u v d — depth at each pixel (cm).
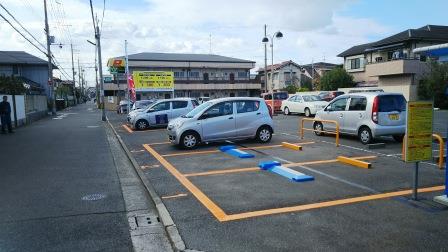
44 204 622
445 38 3309
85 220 544
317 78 5441
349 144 1152
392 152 999
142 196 673
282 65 6106
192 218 529
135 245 456
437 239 437
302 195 625
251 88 5966
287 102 2627
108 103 5041
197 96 5703
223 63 5862
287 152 1039
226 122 1173
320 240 442
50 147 1308
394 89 3172
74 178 816
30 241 466
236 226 495
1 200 648
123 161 1027
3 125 1814
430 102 570
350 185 679
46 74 4525
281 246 430
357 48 4159
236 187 687
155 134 1639
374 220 502
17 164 987
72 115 3547
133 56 5716
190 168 870
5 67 4378
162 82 3494
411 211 534
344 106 1230
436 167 811
